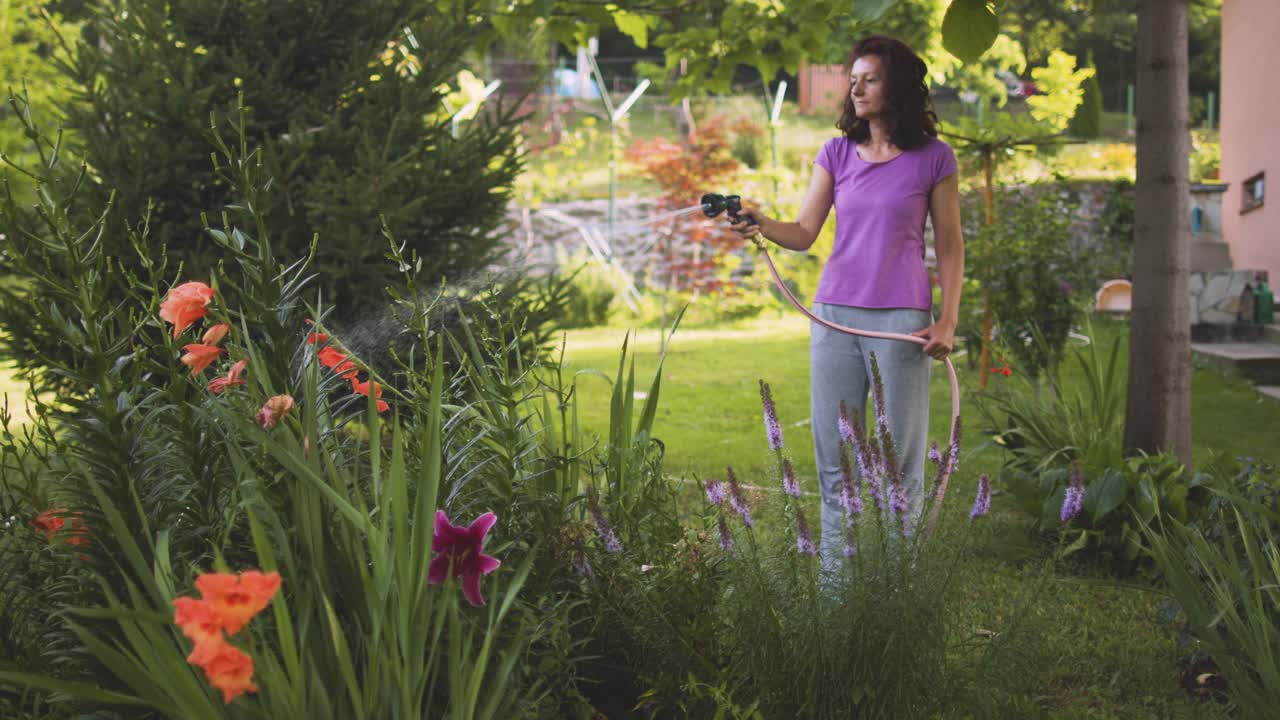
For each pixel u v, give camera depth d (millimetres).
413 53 5195
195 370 1873
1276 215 10328
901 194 3219
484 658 1703
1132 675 2885
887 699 2281
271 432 1822
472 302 3242
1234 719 2564
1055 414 4875
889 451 2330
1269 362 8164
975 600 2879
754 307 14938
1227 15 11672
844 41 10164
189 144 4441
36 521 2057
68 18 11156
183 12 4758
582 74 24578
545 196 16625
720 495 2496
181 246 4461
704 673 2404
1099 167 16516
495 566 1948
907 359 3225
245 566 1893
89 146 4406
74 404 2045
